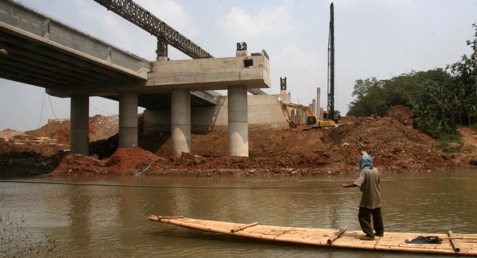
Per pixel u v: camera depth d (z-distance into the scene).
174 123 46.62
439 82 71.31
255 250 10.44
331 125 55.56
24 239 12.40
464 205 17.97
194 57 62.19
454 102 58.22
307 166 36.88
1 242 12.06
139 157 40.44
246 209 17.66
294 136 53.94
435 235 11.09
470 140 52.25
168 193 23.58
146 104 62.97
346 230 12.17
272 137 55.09
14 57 35.16
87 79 44.84
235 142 44.25
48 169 44.41
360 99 84.12
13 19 28.67
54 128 84.69
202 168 37.00
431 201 19.20
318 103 64.94
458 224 13.90
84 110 49.84
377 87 81.25
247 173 34.69
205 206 18.69
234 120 44.47
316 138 52.66
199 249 10.76
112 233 13.09
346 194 22.25
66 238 12.48
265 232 11.62
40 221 15.34
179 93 46.59
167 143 56.22
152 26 47.31
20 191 24.94
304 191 23.66
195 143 56.03
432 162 40.41
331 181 29.14
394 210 16.81
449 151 47.91
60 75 42.75
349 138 50.34
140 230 13.49
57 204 19.62
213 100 61.81
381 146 45.56
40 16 30.80
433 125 55.47
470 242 10.29
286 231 11.80
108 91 47.50
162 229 13.61
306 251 10.16
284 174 34.69
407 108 70.62
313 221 14.70
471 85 61.19
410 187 24.78
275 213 16.53
